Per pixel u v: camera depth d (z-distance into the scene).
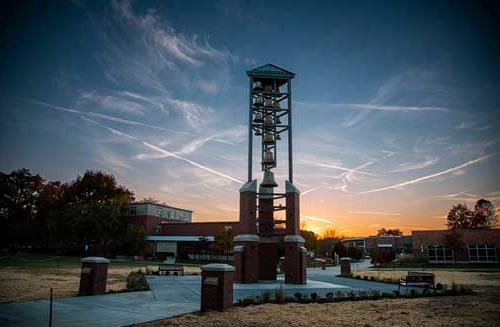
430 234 60.88
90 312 13.91
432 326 12.33
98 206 67.12
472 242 58.59
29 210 80.94
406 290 21.88
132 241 65.62
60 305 15.30
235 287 23.64
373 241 104.62
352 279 32.06
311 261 72.62
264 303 16.30
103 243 68.56
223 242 59.31
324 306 15.83
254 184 28.25
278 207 28.64
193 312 14.11
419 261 59.59
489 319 13.42
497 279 31.16
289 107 29.92
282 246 30.44
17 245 80.00
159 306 15.36
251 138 29.14
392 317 13.66
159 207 76.62
